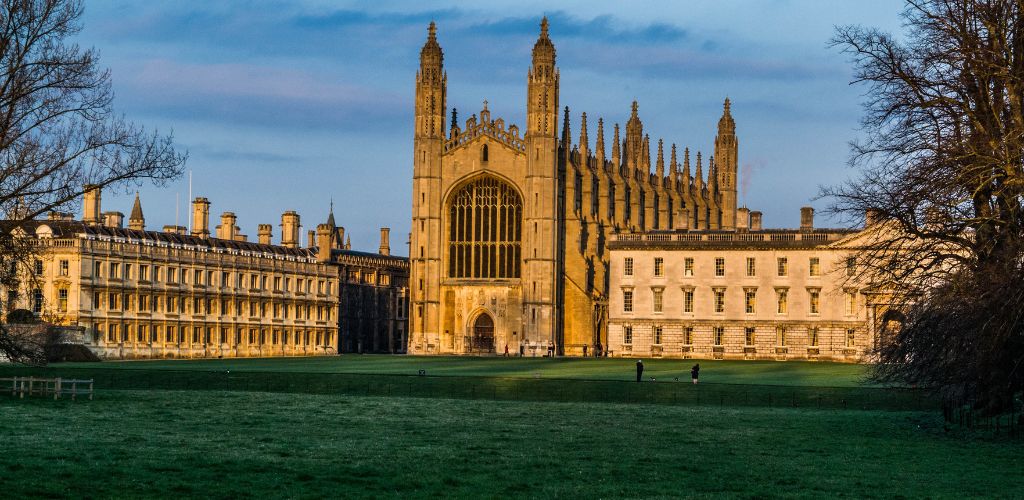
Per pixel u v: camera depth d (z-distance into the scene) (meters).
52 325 155.12
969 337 68.94
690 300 192.38
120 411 85.62
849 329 184.00
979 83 69.38
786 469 61.12
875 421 88.06
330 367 152.62
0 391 100.19
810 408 104.19
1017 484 56.66
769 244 188.62
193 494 50.53
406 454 64.44
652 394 114.44
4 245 82.62
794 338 186.75
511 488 54.06
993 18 68.88
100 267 182.25
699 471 60.28
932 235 70.69
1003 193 66.75
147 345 190.88
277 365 157.12
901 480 57.66
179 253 199.62
